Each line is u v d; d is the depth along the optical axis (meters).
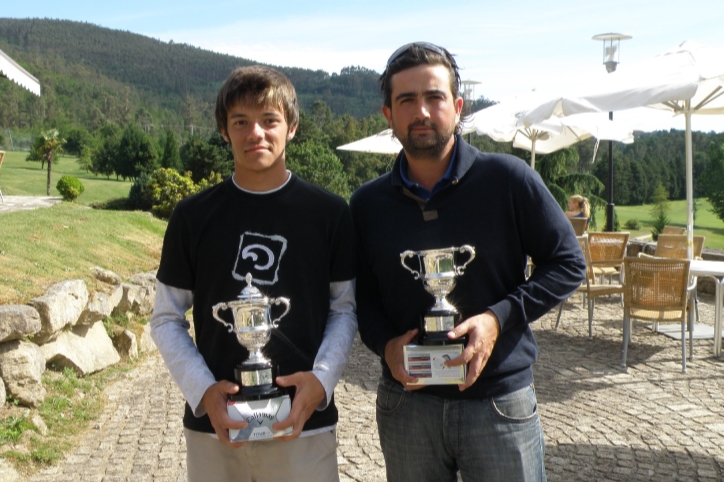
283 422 1.84
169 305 2.05
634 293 5.89
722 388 5.25
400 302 2.11
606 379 5.57
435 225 2.06
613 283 10.57
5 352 4.31
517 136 12.46
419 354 1.92
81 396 4.89
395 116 2.04
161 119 153.88
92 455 4.02
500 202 2.04
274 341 1.98
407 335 2.00
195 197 2.05
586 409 4.80
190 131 147.00
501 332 1.96
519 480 2.02
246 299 1.83
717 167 43.34
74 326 5.46
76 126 119.81
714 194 43.53
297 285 2.00
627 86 6.09
